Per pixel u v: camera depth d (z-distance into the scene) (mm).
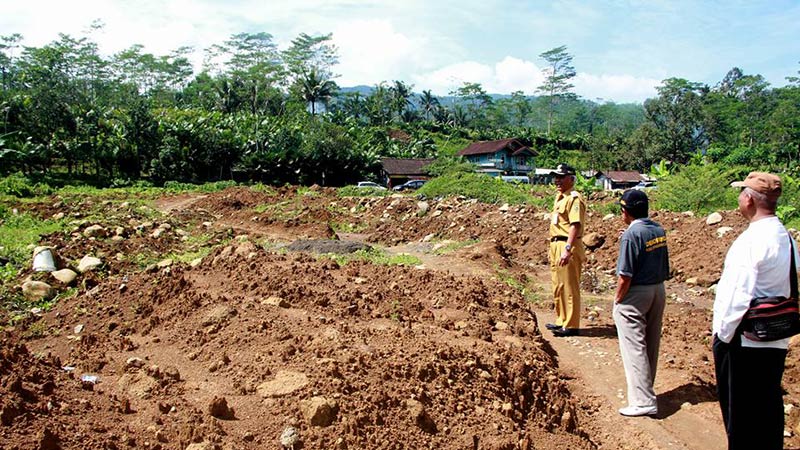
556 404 4797
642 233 4816
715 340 3982
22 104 38375
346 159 47562
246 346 4887
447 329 5922
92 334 5883
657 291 4867
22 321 6742
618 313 4969
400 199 19828
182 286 6688
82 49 62094
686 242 11375
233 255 8219
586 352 6324
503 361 5047
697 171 17484
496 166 60750
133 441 3352
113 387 4141
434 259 10828
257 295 6461
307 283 6969
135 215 15875
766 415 3770
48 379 3848
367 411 3842
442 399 4219
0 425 3180
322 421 3678
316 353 4523
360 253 10961
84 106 42000
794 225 14000
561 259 6512
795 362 5691
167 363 4770
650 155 64812
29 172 36594
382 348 4840
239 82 68188
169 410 3781
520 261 12125
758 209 3797
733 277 3760
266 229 16969
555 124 115188
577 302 6809
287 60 79688
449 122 92688
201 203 22562
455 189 20406
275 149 45938
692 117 66125
